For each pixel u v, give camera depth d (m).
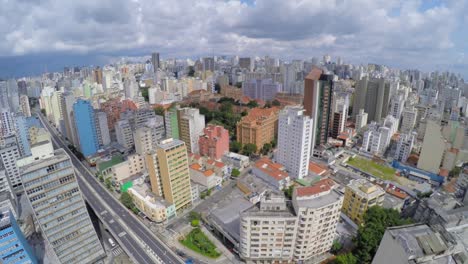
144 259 119.06
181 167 145.25
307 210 101.06
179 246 127.00
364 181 139.12
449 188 155.50
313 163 197.62
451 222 82.75
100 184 188.88
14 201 154.75
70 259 109.81
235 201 150.12
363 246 105.19
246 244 109.38
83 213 109.94
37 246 133.12
